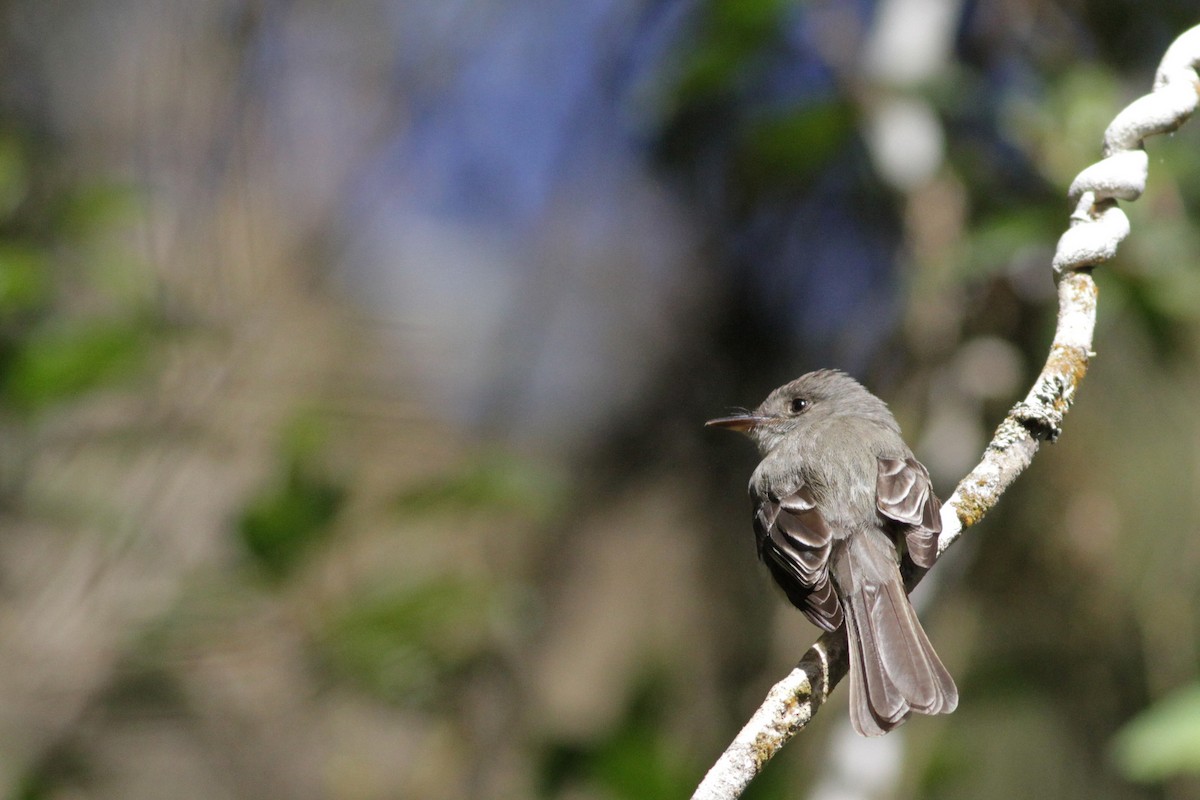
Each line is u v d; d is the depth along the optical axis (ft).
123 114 43.39
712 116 42.98
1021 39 39.40
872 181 41.34
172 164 40.22
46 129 43.91
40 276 32.37
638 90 38.68
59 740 34.17
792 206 43.68
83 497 35.35
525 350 45.19
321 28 46.78
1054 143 33.60
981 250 32.96
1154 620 36.73
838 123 37.70
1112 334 36.50
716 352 44.60
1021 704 38.14
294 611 31.22
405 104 44.68
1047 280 35.45
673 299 45.16
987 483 19.12
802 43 39.58
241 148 40.78
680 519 43.06
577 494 43.42
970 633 38.55
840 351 43.39
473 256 46.55
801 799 33.65
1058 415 19.10
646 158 45.24
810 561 22.27
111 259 34.30
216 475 36.68
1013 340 36.11
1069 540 37.14
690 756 38.14
